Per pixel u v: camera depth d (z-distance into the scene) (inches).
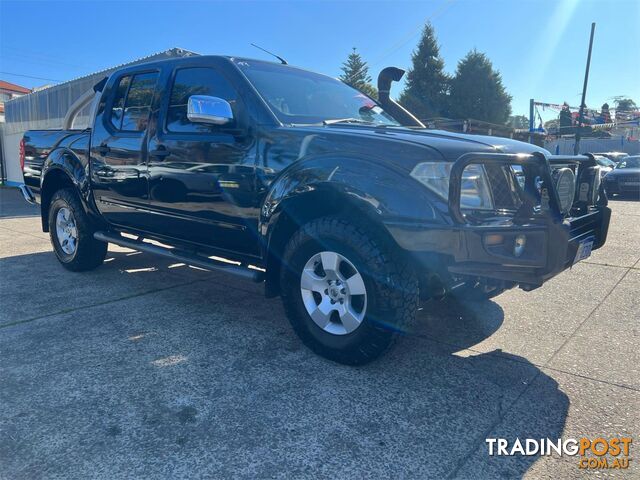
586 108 1132.5
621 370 118.9
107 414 97.3
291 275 125.2
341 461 84.0
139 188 160.6
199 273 210.5
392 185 105.0
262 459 84.2
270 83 140.9
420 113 1833.2
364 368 118.8
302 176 116.3
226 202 134.0
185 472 80.7
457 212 98.6
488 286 121.3
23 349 128.3
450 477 80.5
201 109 119.9
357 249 110.3
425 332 143.9
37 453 85.1
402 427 94.1
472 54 1804.9
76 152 188.1
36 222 374.3
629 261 233.1
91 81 515.8
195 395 105.0
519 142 128.8
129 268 217.2
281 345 132.6
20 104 700.0
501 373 117.1
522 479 80.3
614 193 588.1
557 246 105.1
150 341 134.4
